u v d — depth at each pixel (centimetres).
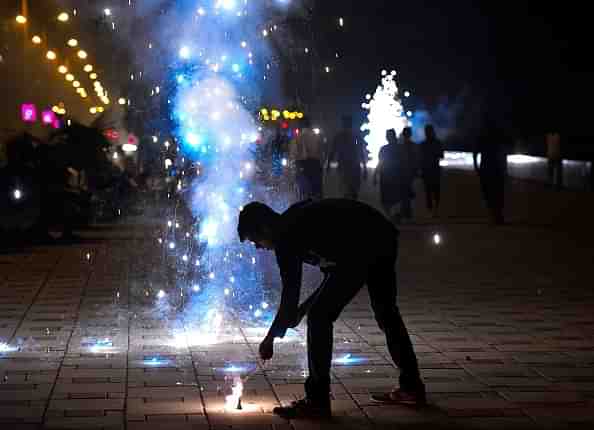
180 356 851
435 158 2294
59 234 1850
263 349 665
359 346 895
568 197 2831
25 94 2366
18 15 2216
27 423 649
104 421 655
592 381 765
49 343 898
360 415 676
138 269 1373
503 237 1825
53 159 1769
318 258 681
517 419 665
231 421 658
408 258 1528
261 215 676
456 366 815
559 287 1233
